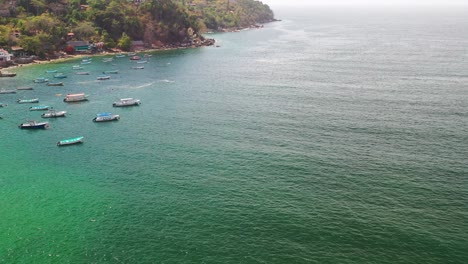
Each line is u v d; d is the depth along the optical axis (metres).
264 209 87.38
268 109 157.25
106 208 89.56
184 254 74.06
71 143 126.44
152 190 96.75
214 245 76.31
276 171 104.25
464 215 83.56
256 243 76.62
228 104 165.62
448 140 121.12
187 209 88.25
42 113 156.62
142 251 75.19
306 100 168.88
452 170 102.12
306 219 83.44
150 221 84.25
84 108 163.25
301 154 113.94
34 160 115.00
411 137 124.19
